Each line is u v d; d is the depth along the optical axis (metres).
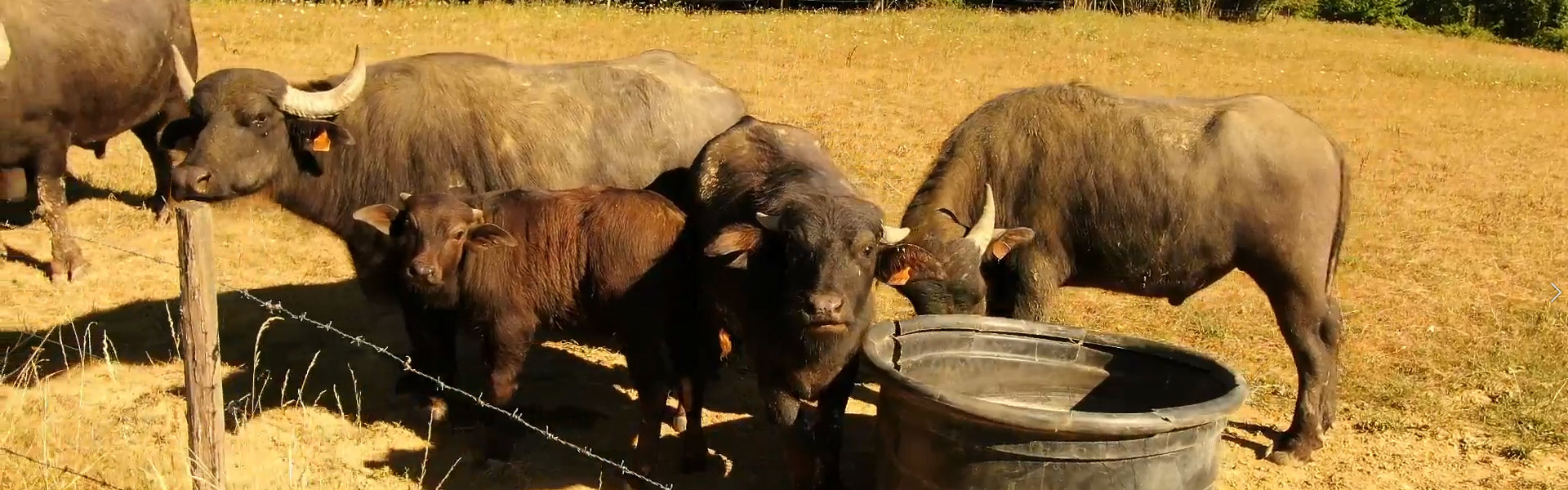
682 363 5.91
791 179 5.81
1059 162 6.50
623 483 5.78
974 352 5.77
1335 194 6.38
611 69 7.31
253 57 14.67
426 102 6.71
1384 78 20.95
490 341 5.71
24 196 8.30
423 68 6.86
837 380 5.38
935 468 4.77
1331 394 6.48
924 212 6.49
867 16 24.52
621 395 6.95
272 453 5.90
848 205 5.13
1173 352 5.50
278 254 8.90
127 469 5.56
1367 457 6.46
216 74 6.42
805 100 15.03
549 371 7.23
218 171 6.20
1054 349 5.77
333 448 6.04
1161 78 18.58
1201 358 5.38
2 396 6.29
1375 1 36.75
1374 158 14.16
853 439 6.52
